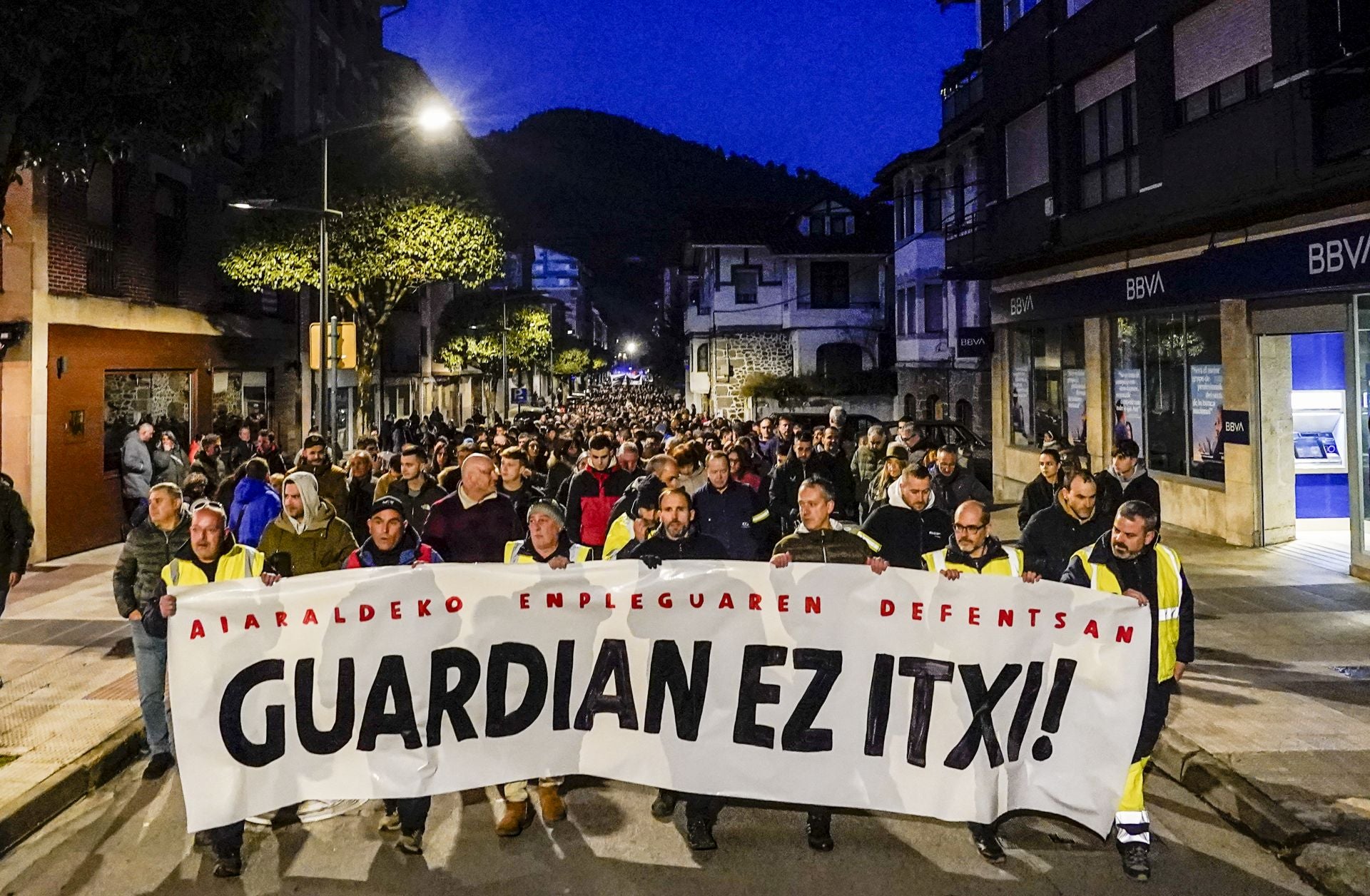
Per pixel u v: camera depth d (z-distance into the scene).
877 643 5.35
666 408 51.16
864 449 13.10
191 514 6.12
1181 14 14.24
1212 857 5.19
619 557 6.23
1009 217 20.11
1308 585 11.16
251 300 22.42
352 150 21.72
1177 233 14.20
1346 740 6.48
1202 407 14.66
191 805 5.00
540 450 14.98
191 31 6.31
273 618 5.25
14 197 14.07
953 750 5.23
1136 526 5.06
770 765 5.35
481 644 5.43
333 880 4.98
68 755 6.51
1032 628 5.20
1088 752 5.05
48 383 14.41
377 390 35.09
